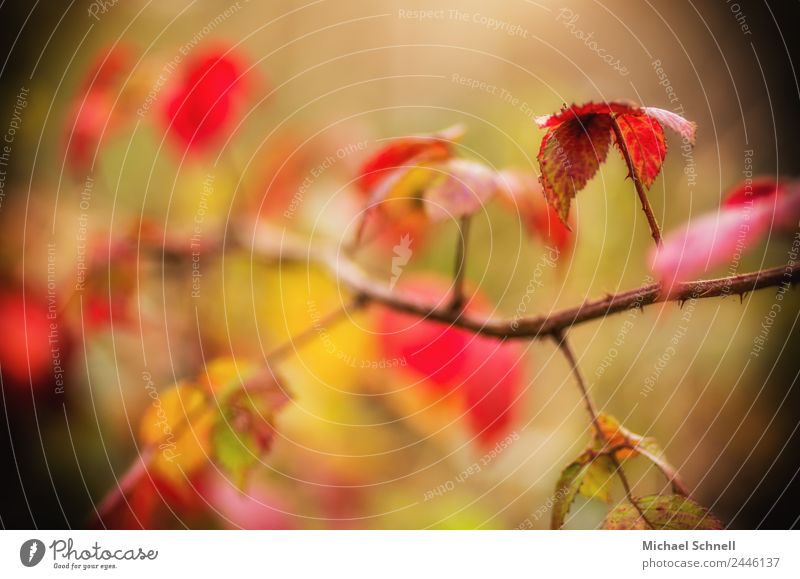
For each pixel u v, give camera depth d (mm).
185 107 687
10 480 679
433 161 575
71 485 690
